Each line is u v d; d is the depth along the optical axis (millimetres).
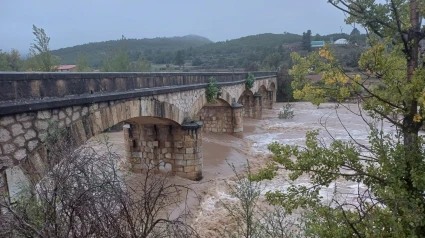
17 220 3674
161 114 12430
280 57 70500
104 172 4535
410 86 3635
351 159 4234
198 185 13953
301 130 28969
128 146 15414
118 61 35375
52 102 6676
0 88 5699
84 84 8039
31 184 4555
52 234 3658
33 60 27422
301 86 4520
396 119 4180
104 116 8703
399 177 3793
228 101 23359
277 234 7027
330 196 11047
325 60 4371
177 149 14805
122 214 4176
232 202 11500
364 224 3578
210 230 9656
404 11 4215
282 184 13281
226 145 22000
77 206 3775
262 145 23250
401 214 3586
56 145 5477
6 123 5828
